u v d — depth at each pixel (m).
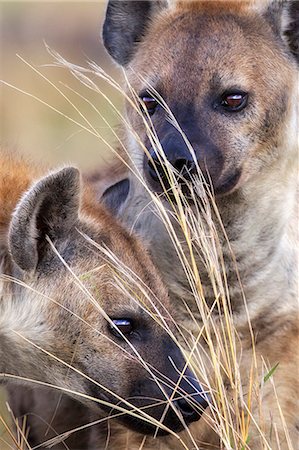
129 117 16.77
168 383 14.83
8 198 15.12
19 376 15.09
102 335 14.72
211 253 15.88
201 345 16.44
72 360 14.83
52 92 34.00
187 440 16.22
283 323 16.81
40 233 14.51
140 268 15.12
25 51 38.62
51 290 14.70
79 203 14.56
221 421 15.12
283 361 16.75
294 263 16.97
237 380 15.69
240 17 16.56
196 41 16.22
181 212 15.40
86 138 29.84
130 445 16.19
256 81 16.14
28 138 29.97
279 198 16.66
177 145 15.42
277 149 16.48
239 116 16.06
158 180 15.72
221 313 16.42
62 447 17.05
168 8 17.11
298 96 16.86
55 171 14.06
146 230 16.45
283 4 16.62
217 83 16.00
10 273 14.72
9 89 33.56
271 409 16.53
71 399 16.67
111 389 14.84
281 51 16.62
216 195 16.05
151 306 14.93
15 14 40.94
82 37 40.28
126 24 17.53
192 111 15.90
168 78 16.09
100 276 14.77
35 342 14.75
